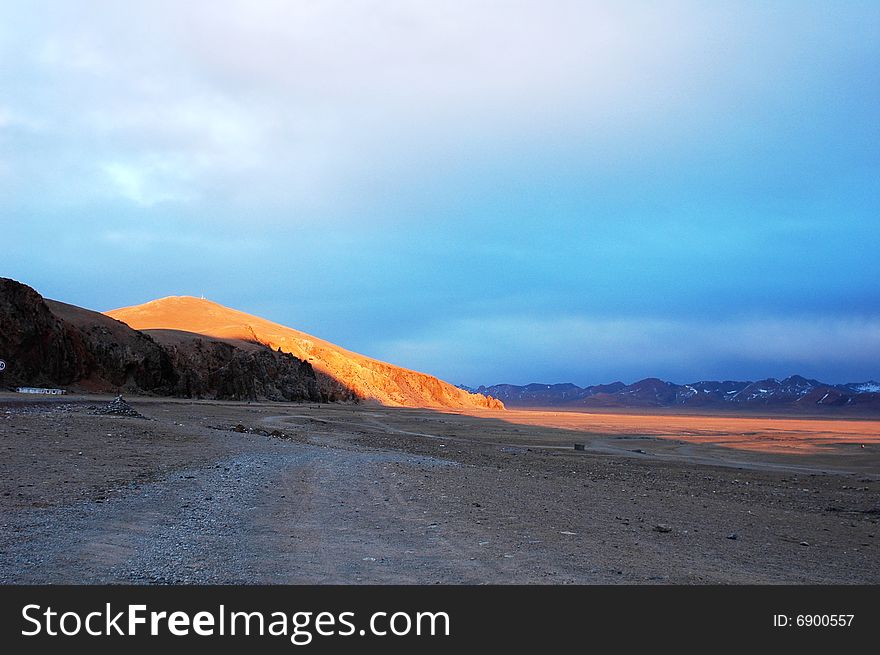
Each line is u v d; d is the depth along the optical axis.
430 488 19.86
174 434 33.06
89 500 14.31
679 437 84.38
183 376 121.19
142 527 11.82
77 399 59.50
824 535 15.67
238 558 9.81
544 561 10.14
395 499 17.06
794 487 30.95
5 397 48.47
